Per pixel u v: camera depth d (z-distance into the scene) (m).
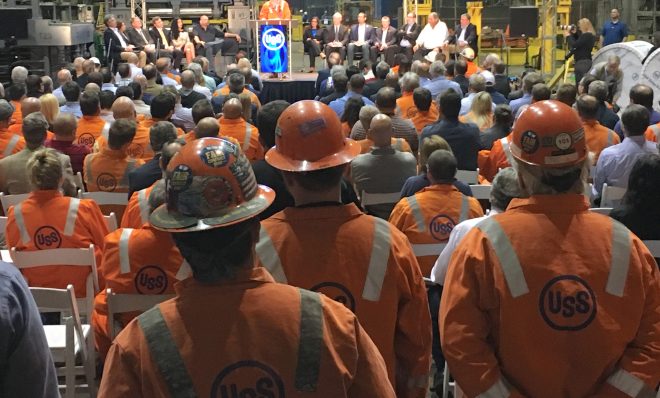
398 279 2.46
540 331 2.22
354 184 5.58
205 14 21.77
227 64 19.28
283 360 1.71
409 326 2.52
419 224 4.48
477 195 6.04
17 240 4.62
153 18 20.55
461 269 2.29
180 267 3.87
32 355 1.98
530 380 2.25
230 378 1.70
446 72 13.09
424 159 4.93
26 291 2.02
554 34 18.36
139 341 1.74
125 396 1.73
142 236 3.89
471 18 21.52
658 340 2.24
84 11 20.69
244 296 1.75
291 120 2.45
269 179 3.88
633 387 2.21
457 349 2.24
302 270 2.42
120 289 3.90
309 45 19.00
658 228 3.71
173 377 1.70
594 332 2.21
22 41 17.50
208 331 1.72
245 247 1.78
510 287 2.23
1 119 7.21
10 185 6.17
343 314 1.80
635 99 8.02
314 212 2.47
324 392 1.71
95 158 6.29
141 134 7.62
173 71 15.98
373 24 25.33
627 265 2.24
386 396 1.79
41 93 11.22
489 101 8.09
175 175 1.77
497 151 6.76
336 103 10.22
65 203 4.64
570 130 2.28
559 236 2.26
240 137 7.57
